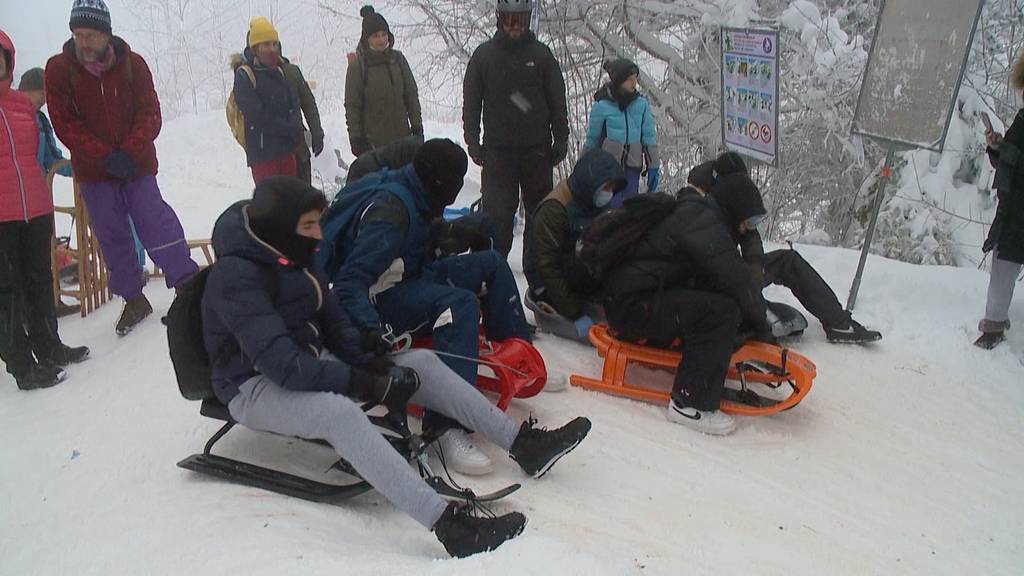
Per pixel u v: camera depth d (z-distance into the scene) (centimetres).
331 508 321
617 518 331
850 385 467
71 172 600
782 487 366
